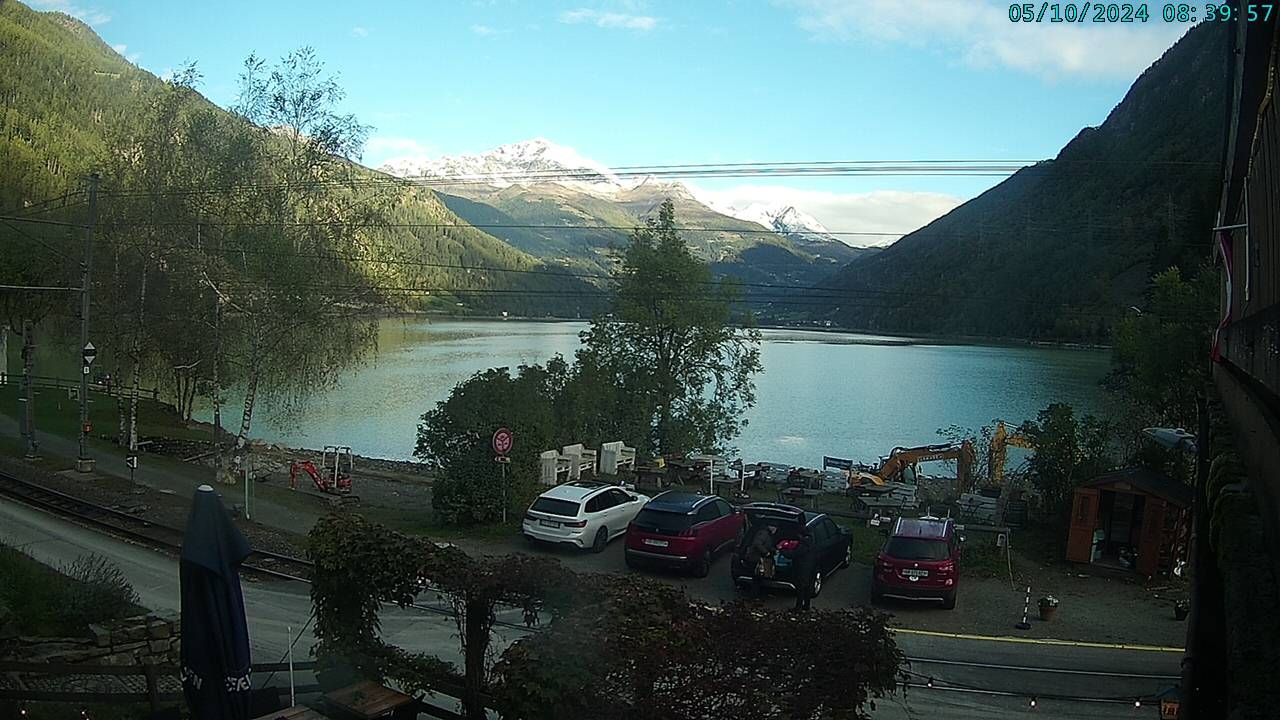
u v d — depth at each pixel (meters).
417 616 13.10
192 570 6.45
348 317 29.84
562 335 118.44
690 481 28.38
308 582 15.68
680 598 6.30
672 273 33.59
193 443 33.81
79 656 9.38
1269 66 5.22
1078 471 21.06
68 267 37.47
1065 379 73.19
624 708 5.63
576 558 18.77
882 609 15.62
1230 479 5.34
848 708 6.05
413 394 59.72
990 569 17.94
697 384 35.12
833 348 122.25
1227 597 3.92
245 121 29.14
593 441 30.16
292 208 28.97
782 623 6.14
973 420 51.88
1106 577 17.80
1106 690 11.74
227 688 6.42
